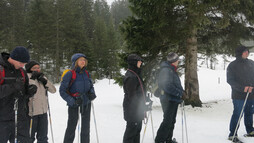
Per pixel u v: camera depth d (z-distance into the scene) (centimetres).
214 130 495
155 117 680
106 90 2406
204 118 677
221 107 855
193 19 693
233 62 409
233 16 795
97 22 4038
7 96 260
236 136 404
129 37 866
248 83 394
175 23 763
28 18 3353
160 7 723
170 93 357
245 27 806
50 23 2919
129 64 326
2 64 254
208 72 3575
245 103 394
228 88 1920
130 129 324
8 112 262
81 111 359
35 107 337
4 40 2973
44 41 2891
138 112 319
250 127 421
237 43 826
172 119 379
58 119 678
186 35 745
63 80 335
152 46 820
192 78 872
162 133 371
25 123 286
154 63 905
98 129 533
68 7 3070
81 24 3394
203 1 685
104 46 3791
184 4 734
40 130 349
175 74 372
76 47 3231
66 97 329
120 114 770
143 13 788
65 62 3212
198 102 869
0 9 3431
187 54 880
